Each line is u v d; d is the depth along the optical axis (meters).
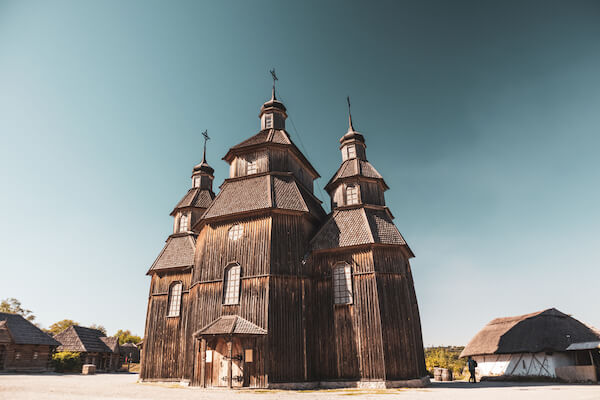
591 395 14.60
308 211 22.39
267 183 23.33
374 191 25.52
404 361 20.16
